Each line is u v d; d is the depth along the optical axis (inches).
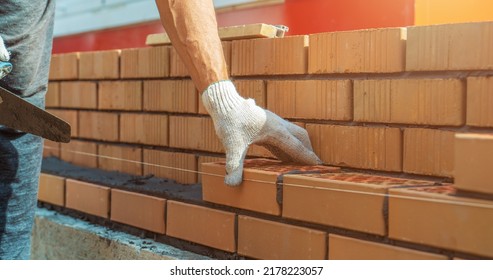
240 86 101.3
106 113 129.4
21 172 91.9
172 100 113.2
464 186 64.9
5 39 82.4
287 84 94.7
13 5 81.7
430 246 67.7
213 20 85.6
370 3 99.8
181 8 83.7
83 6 171.6
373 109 84.4
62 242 117.0
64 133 80.2
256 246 85.2
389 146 82.8
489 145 62.8
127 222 107.5
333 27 106.0
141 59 118.8
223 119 84.1
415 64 79.4
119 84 124.9
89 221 118.5
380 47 82.8
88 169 132.0
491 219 62.2
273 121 87.0
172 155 114.6
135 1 151.0
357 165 86.4
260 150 98.7
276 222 83.0
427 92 78.5
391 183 75.2
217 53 84.6
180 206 97.0
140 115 121.0
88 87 133.4
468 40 74.2
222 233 90.0
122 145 127.2
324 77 90.7
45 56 92.6
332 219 76.3
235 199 88.0
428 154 79.0
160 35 114.6
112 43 162.6
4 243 92.7
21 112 80.2
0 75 76.2
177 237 97.7
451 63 75.9
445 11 98.7
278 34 101.1
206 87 84.3
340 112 88.0
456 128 76.7
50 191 126.6
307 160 89.2
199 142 108.6
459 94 75.5
